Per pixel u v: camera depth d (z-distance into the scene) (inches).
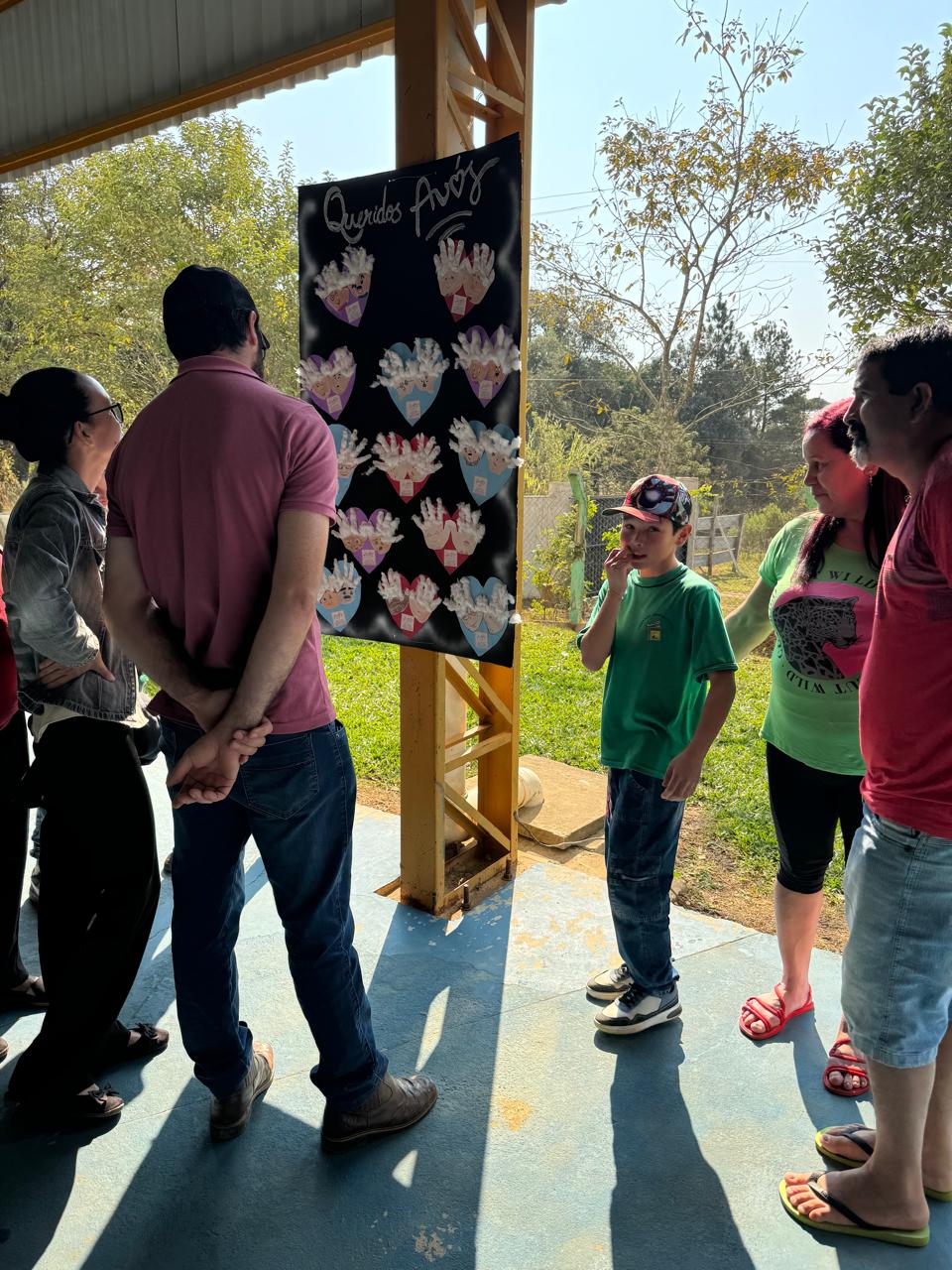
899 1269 64.1
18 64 180.5
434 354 101.6
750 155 378.6
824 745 78.5
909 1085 62.0
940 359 53.7
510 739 125.0
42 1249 66.0
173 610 64.3
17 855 91.7
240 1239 66.9
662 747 82.2
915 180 285.0
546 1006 95.9
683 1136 77.2
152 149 626.8
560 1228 67.8
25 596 70.5
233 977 74.5
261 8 130.8
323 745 65.3
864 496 72.7
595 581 370.9
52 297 617.0
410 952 106.7
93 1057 77.7
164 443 60.9
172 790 59.1
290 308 640.4
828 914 121.4
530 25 106.3
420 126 99.8
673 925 111.7
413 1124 78.4
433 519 105.8
